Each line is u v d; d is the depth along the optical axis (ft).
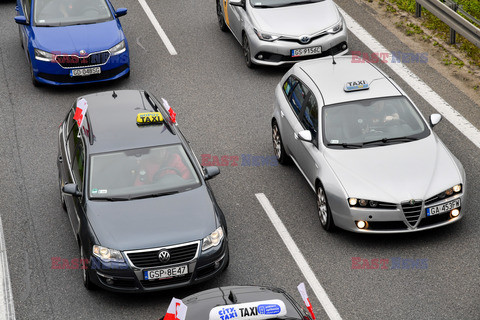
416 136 123.85
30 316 106.11
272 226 124.88
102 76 173.27
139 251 103.40
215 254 106.22
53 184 139.64
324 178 119.34
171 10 217.15
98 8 181.37
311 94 132.57
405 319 101.96
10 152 151.23
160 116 122.52
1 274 115.44
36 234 125.18
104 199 111.24
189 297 88.63
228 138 153.48
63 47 170.50
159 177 114.11
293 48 172.55
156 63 186.29
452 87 165.78
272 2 180.86
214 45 194.18
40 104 169.78
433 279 109.40
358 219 114.73
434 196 114.11
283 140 139.33
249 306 74.84
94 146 117.70
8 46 198.08
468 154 141.38
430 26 193.98
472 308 103.40
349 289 108.58
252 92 170.91
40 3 181.27
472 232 119.24
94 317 105.19
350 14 204.85
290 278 111.86
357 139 123.75
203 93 171.63
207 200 111.34
